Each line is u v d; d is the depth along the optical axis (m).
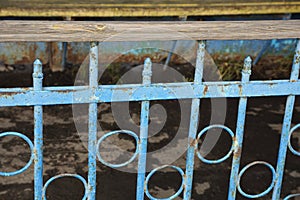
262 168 3.48
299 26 2.25
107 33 2.07
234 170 2.52
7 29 1.99
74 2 3.74
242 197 3.14
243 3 4.01
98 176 3.28
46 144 3.65
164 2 3.88
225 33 2.17
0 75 4.64
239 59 5.02
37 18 4.12
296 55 2.32
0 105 2.08
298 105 4.55
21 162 3.41
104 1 3.79
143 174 2.39
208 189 3.20
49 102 2.14
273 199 2.68
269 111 4.36
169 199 2.48
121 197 3.09
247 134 3.94
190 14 3.96
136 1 3.84
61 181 3.21
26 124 3.93
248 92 2.33
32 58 4.80
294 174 3.43
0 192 3.07
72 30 2.04
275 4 4.05
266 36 2.23
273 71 5.05
